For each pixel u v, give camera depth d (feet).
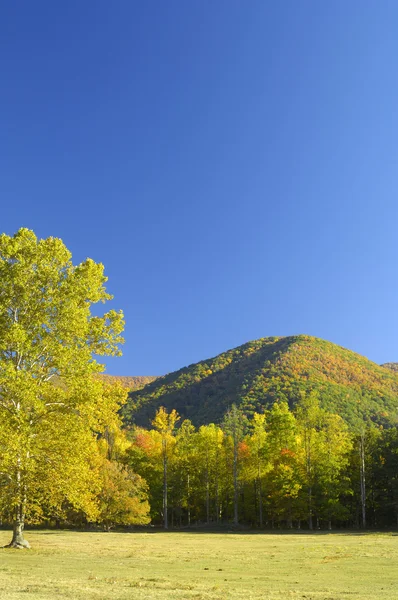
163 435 214.48
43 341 79.61
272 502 197.57
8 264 83.61
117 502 177.58
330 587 46.75
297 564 68.03
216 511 210.79
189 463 222.48
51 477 79.71
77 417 81.20
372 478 202.49
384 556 77.00
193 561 72.59
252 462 208.33
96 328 88.07
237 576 55.72
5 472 75.77
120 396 88.33
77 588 43.11
